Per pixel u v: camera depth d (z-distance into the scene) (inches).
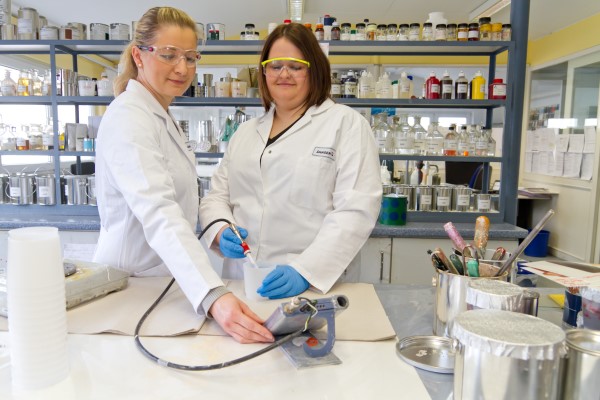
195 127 118.0
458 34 109.3
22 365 27.4
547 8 172.7
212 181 64.5
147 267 53.3
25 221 106.1
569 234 189.5
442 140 115.3
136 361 31.2
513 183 111.7
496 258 39.6
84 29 114.0
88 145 113.6
